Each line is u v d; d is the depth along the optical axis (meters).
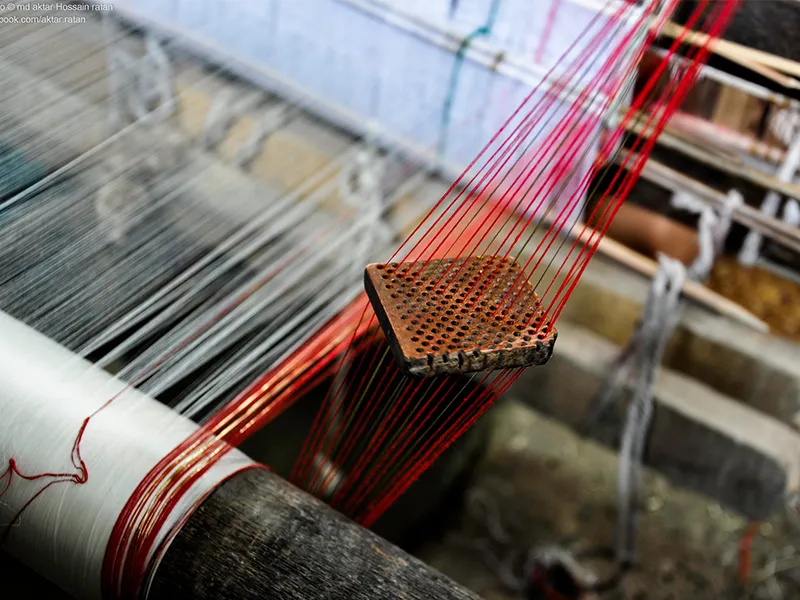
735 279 2.56
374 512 1.91
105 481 1.41
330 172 2.68
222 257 2.43
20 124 2.50
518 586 3.34
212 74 2.81
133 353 2.27
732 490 2.77
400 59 2.59
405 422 1.73
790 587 3.35
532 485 3.67
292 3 2.64
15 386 1.49
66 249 2.24
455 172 2.62
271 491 1.48
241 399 1.94
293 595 1.34
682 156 2.39
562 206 2.51
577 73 2.35
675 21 2.20
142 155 2.60
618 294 2.61
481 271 1.28
